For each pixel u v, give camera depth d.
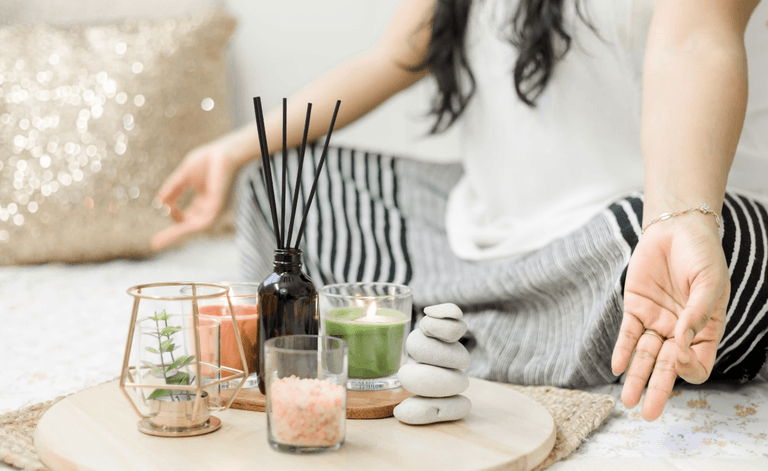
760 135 1.14
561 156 1.20
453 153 2.23
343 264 1.35
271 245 1.46
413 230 1.40
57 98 2.03
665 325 0.73
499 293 1.11
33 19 2.28
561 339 1.05
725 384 1.07
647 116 0.87
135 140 2.07
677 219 0.75
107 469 0.63
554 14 1.13
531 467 0.69
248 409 0.80
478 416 0.80
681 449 0.82
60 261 2.02
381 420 0.78
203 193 1.59
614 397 1.01
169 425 0.72
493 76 1.28
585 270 1.01
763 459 0.78
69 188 2.00
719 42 0.88
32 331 1.38
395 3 2.29
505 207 1.31
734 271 0.92
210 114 2.23
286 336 0.72
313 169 1.46
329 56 2.39
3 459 0.72
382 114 2.29
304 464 0.65
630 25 1.11
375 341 0.84
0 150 1.98
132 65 2.11
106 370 1.13
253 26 2.44
